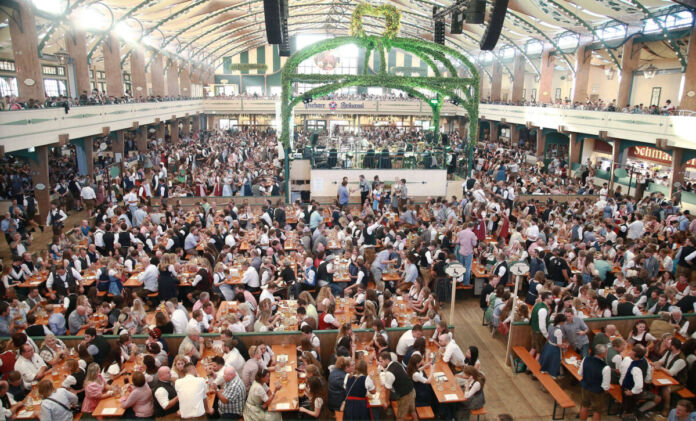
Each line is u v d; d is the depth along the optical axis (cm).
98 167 2545
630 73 2503
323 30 4866
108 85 2681
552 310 851
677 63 2686
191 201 1805
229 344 714
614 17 2273
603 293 978
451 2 2642
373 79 1952
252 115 4897
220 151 2922
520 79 3694
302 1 3422
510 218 1728
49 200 1783
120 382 698
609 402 760
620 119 2273
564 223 1433
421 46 1953
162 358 720
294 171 2145
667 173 2456
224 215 1504
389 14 1877
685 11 2022
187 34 3403
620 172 2345
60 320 851
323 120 4553
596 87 3459
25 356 693
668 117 1967
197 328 747
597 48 2684
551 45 3139
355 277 1045
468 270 1169
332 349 821
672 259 1209
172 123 3662
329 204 2011
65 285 980
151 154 2761
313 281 1020
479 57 4366
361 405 616
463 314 1110
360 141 2264
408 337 762
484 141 4128
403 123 4647
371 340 816
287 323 848
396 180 2034
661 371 748
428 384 690
